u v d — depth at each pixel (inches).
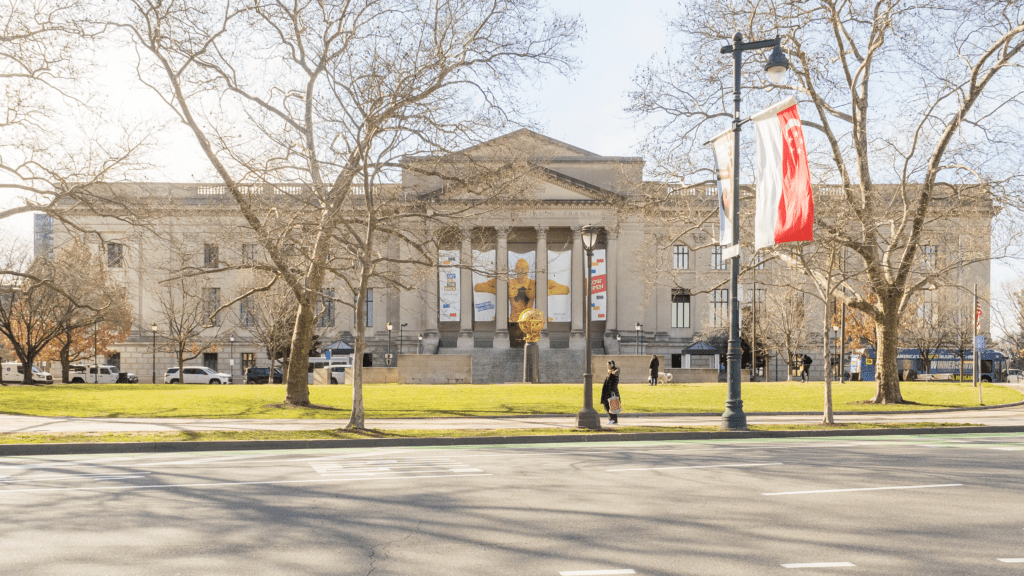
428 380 1979.6
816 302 2810.0
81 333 2689.5
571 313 3154.5
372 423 939.3
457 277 3070.9
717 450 649.6
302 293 1139.3
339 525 331.0
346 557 277.4
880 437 811.4
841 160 1191.6
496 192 965.8
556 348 3179.1
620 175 1408.7
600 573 256.5
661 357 2817.4
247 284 2197.3
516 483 449.1
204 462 571.2
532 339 2032.5
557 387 1501.0
